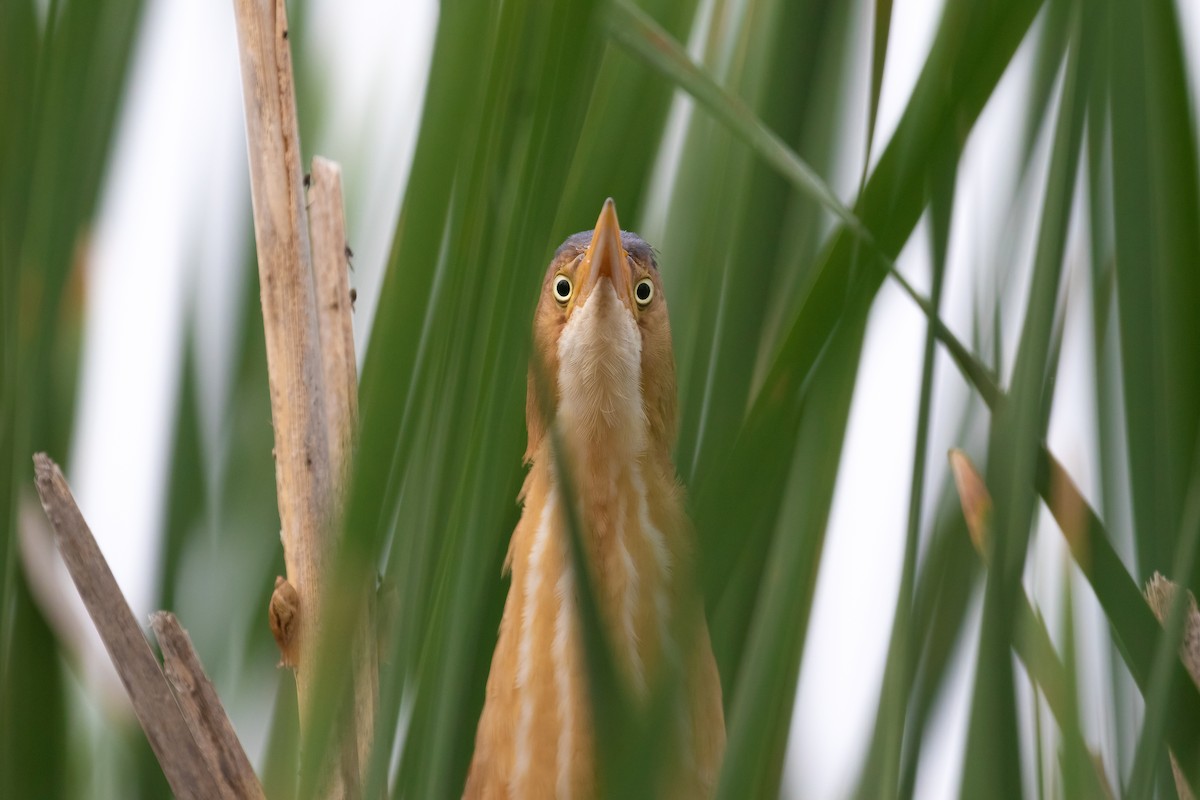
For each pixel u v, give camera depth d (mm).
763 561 3656
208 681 3629
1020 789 3584
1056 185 3580
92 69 3703
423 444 3568
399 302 3447
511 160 3412
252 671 3730
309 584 3648
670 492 3750
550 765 3738
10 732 3676
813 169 3705
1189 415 3627
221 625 3729
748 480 3590
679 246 3750
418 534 3568
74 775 3711
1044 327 3580
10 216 3668
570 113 3332
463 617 3574
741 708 3604
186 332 3742
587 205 3719
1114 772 3646
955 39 3584
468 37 3387
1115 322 3668
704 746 3723
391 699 3568
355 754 3625
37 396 3693
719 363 3693
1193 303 3623
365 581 3531
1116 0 3641
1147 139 3643
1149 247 3643
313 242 3674
